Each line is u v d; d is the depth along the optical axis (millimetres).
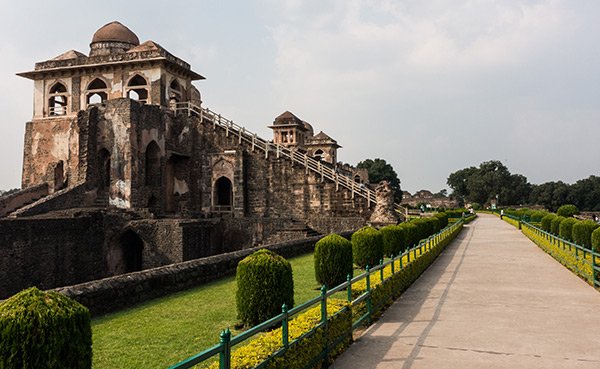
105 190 31766
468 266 16344
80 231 24516
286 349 5586
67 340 4195
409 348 7340
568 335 7949
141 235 26422
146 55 35656
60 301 4355
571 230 20344
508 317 9211
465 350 7195
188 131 35625
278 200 33094
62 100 39594
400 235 17578
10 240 20312
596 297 11039
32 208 26031
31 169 36906
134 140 30672
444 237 21891
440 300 10844
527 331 8211
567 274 14430
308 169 32438
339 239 12320
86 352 4406
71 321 4262
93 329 8703
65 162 35844
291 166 32938
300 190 32531
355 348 7395
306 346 5996
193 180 35469
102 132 31047
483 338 7816
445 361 6695
